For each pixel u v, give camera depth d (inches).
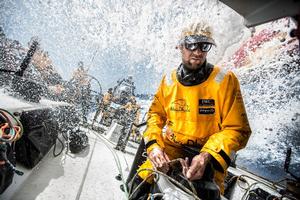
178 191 44.8
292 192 58.4
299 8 24.6
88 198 80.1
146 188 59.3
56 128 109.4
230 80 59.9
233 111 58.6
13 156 62.3
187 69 60.9
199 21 58.1
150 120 71.1
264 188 76.3
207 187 48.1
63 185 82.6
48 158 101.7
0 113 54.8
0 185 53.6
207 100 60.2
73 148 121.3
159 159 55.8
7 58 189.6
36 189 73.5
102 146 160.4
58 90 214.7
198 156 51.8
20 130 56.7
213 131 62.8
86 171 103.2
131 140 241.4
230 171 103.0
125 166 128.6
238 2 30.5
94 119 225.5
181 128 64.2
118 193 91.5
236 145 55.6
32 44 109.8
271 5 27.2
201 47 55.9
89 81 243.4
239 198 82.7
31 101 100.8
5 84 100.1
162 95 69.1
